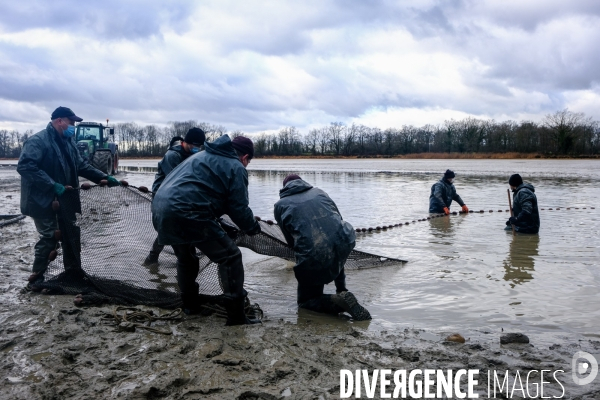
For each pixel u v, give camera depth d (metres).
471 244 9.33
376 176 31.92
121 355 4.07
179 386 3.54
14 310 5.19
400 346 4.36
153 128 116.44
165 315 5.06
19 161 5.65
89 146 24.42
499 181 26.78
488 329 4.90
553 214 13.44
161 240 4.84
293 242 5.89
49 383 3.54
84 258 6.20
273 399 3.37
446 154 94.31
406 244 9.35
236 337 4.50
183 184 4.75
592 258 8.04
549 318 5.22
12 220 11.20
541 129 89.56
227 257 4.88
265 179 28.73
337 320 5.29
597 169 40.41
